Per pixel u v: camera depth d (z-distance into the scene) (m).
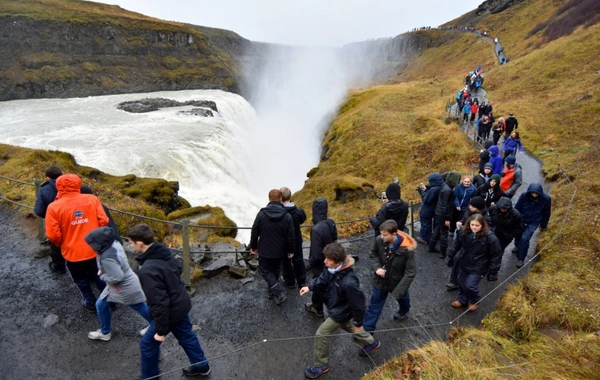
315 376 5.36
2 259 8.00
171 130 30.83
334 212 15.71
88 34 58.84
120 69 61.06
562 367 4.37
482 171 11.62
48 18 54.94
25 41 51.81
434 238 9.27
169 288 4.45
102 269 4.91
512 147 14.63
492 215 7.49
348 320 5.13
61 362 5.53
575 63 29.80
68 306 6.70
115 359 5.62
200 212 13.41
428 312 7.05
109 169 20.88
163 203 15.09
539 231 9.71
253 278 7.89
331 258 4.74
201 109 39.78
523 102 26.27
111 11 78.12
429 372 4.45
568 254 7.75
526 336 5.55
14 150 14.61
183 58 71.81
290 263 7.38
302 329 6.49
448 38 92.31
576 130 18.45
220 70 74.81
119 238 6.51
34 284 7.26
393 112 33.94
